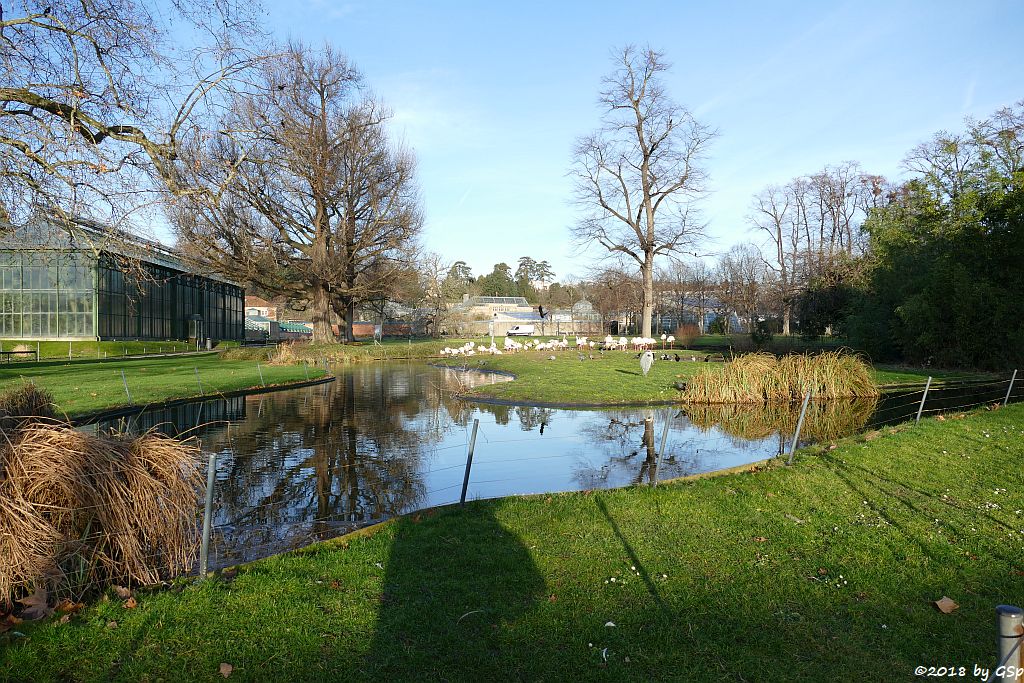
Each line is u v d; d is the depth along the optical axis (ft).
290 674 11.73
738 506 22.39
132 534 15.67
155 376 71.67
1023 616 7.20
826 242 171.32
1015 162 88.22
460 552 17.88
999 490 24.16
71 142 26.66
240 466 31.86
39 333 119.34
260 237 103.14
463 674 11.79
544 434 40.78
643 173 139.54
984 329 79.97
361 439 39.04
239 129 31.65
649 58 134.82
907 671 12.05
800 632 13.51
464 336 203.10
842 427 43.09
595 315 260.21
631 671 11.96
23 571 14.03
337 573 16.34
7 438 14.99
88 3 27.86
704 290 220.23
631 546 18.48
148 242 31.30
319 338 122.62
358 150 109.70
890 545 18.52
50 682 11.31
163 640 12.81
